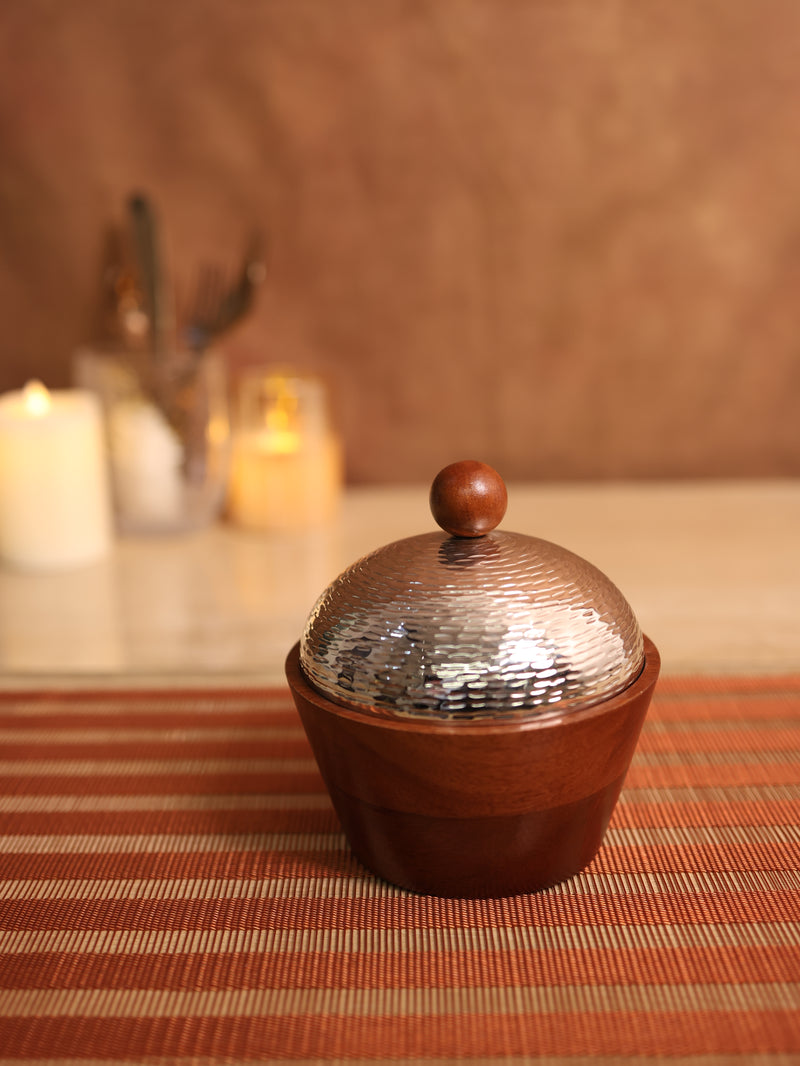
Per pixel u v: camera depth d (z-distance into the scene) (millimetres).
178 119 929
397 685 462
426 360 988
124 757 616
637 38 898
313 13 899
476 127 922
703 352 980
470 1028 436
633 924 485
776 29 894
